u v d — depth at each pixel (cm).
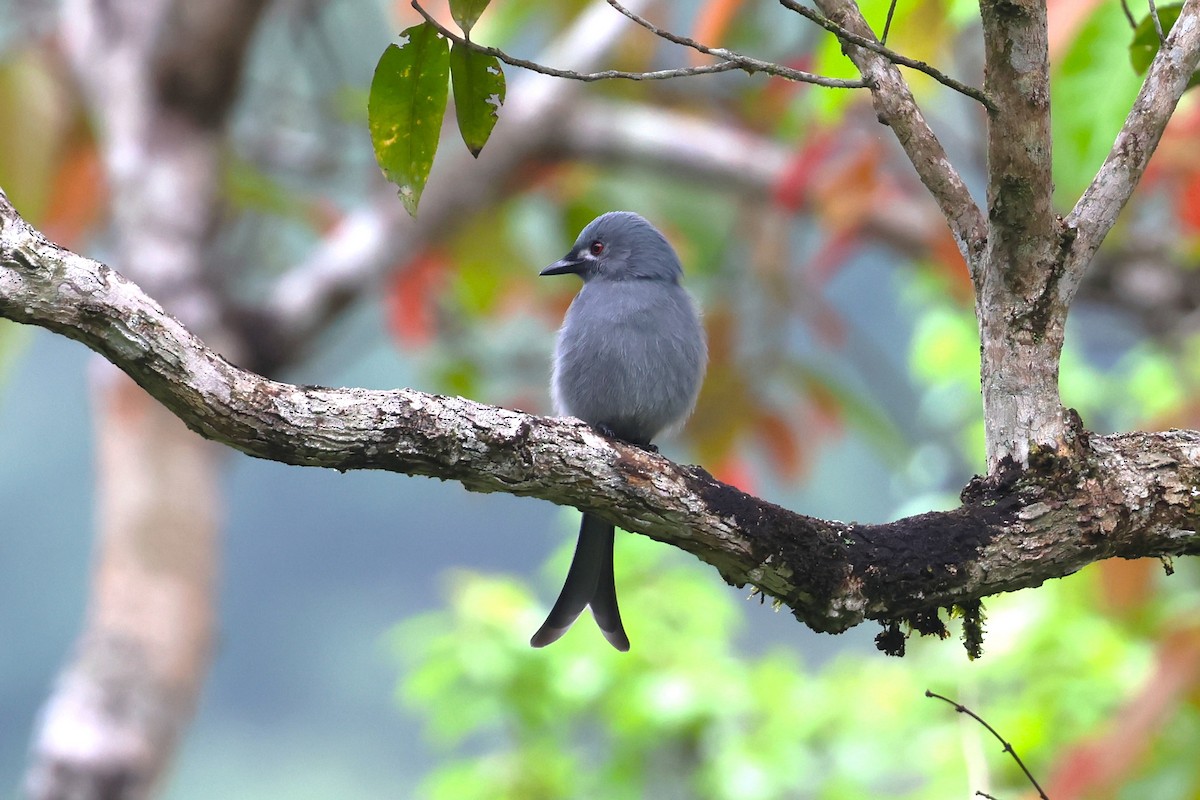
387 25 1477
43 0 1358
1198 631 844
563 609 764
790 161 1347
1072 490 589
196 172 1339
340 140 1527
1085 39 847
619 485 568
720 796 1113
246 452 525
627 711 1139
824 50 820
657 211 1634
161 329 495
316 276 1380
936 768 1116
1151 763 960
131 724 1217
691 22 1608
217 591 1309
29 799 1216
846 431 1509
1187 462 596
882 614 593
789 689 1191
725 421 1442
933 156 601
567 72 538
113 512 1270
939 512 595
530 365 1633
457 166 1442
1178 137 1124
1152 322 1395
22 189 1113
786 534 579
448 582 1316
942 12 945
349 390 530
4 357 1236
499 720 1215
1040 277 580
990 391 598
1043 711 1088
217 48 1304
